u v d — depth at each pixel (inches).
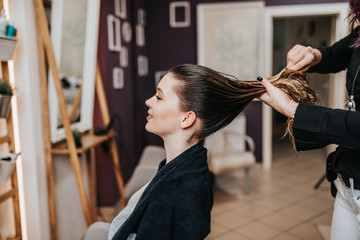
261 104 184.9
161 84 34.2
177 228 28.6
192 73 32.9
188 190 29.8
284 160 208.4
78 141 83.6
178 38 186.4
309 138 33.6
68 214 92.7
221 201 139.6
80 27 88.7
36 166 72.9
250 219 121.4
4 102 57.0
